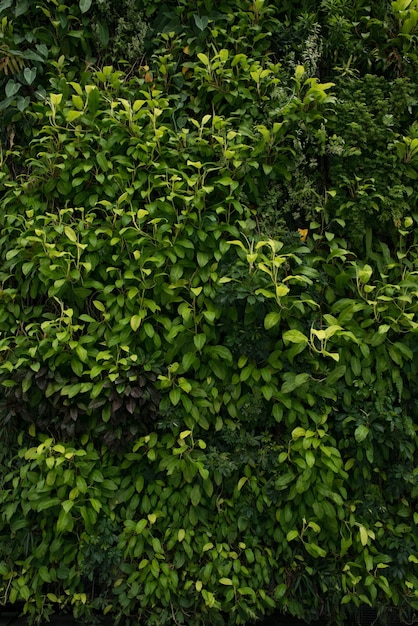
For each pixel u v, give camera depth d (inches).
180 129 129.5
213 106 128.8
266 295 111.7
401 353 122.0
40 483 114.9
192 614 118.0
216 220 121.8
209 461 117.5
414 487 120.7
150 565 115.9
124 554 116.5
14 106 130.0
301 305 116.3
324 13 135.1
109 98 127.6
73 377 120.4
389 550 120.8
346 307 121.0
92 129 125.0
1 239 125.6
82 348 117.3
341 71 131.4
